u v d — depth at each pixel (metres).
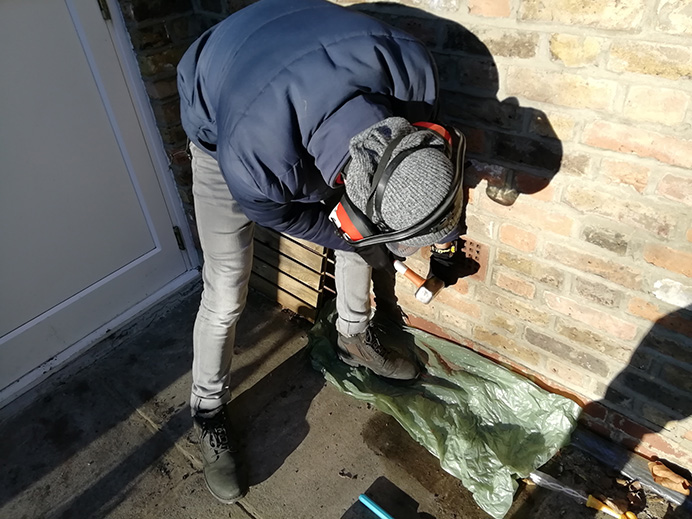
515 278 1.85
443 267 1.87
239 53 1.23
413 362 2.21
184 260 2.73
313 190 1.31
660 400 1.72
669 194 1.37
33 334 2.24
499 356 2.11
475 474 1.82
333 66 1.14
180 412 2.15
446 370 2.15
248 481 1.90
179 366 2.33
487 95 1.54
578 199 1.54
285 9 1.27
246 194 1.25
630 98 1.31
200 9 2.14
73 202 2.17
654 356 1.65
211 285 1.73
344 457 1.96
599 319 1.71
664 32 1.19
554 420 1.94
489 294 1.96
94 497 1.90
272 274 2.49
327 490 1.87
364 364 2.13
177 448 2.03
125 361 2.36
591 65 1.32
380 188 1.03
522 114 1.51
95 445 2.05
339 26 1.19
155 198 2.46
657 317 1.58
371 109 1.12
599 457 1.91
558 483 1.83
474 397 2.06
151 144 2.35
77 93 2.03
